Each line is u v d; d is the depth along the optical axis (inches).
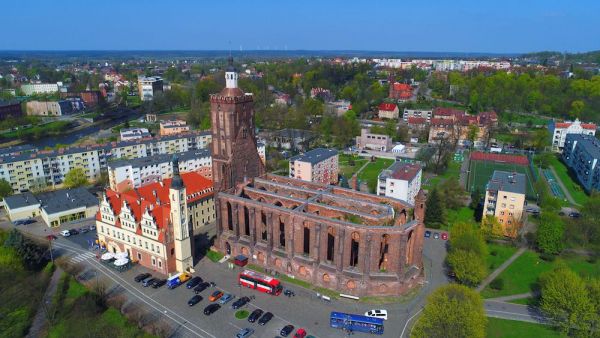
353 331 3545.8
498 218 5428.2
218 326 3595.0
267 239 4475.9
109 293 4067.4
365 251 3919.8
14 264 4153.5
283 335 3462.1
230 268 4544.8
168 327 3567.9
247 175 5022.1
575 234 4995.1
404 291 4062.5
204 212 5797.2
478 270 4089.6
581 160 7829.7
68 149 7485.2
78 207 5885.8
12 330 3528.5
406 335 3501.5
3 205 6284.5
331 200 4616.1
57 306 3836.1
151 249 4448.8
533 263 4781.0
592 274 4463.6
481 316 3243.1
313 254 4215.1
